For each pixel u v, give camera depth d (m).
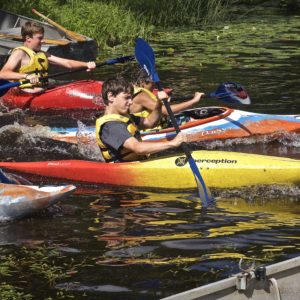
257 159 9.70
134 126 9.54
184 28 25.58
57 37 19.08
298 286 5.13
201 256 7.16
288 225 8.05
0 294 6.38
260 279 4.91
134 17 24.73
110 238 7.71
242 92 11.66
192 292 4.70
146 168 9.66
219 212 8.55
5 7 21.70
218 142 11.95
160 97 9.62
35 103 14.13
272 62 18.62
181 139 9.25
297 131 12.15
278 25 26.34
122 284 6.56
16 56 13.89
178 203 8.94
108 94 9.45
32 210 8.30
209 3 27.81
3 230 8.00
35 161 10.77
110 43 21.98
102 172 9.75
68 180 9.88
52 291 6.44
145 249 7.38
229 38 23.08
